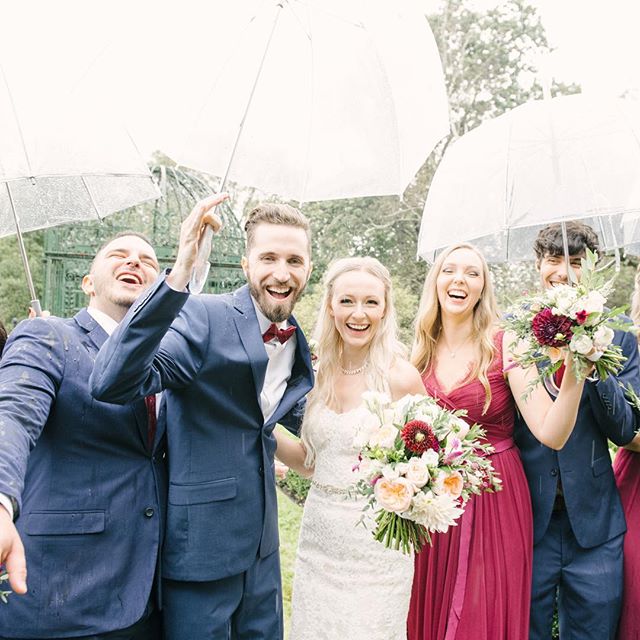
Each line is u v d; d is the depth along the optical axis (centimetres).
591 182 367
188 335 278
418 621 367
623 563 358
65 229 984
